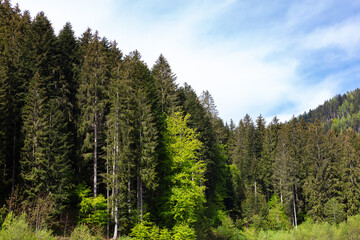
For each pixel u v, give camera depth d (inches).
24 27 1374.3
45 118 937.5
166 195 1143.6
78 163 1074.7
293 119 3171.8
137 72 1251.8
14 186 904.9
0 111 898.1
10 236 556.4
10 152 960.3
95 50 1170.6
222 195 1940.2
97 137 1108.5
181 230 1048.2
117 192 999.0
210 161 1574.8
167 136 1247.5
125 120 1042.7
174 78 1556.3
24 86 1024.2
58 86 1151.6
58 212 863.7
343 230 1669.5
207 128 1659.7
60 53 1239.5
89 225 992.2
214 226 1604.3
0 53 1045.2
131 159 1040.2
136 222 1013.8
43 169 887.1
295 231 1664.6
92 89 1101.1
